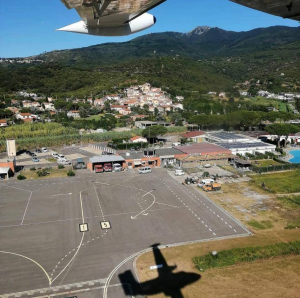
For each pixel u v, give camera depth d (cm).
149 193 4762
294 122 11275
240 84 16250
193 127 10762
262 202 4403
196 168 6131
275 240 3300
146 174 5794
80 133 9844
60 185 5172
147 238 3356
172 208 4181
